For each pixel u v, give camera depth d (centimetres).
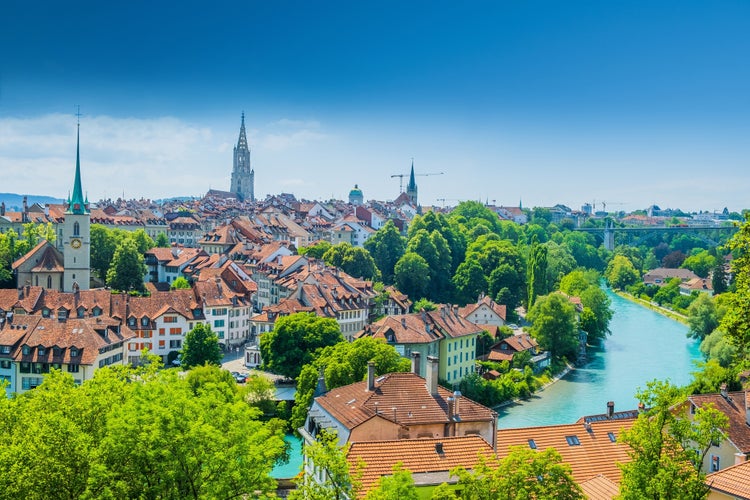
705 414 5212
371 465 6003
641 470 5016
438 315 15850
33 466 5109
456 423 7525
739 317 6162
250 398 12106
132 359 16200
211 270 19912
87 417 5822
